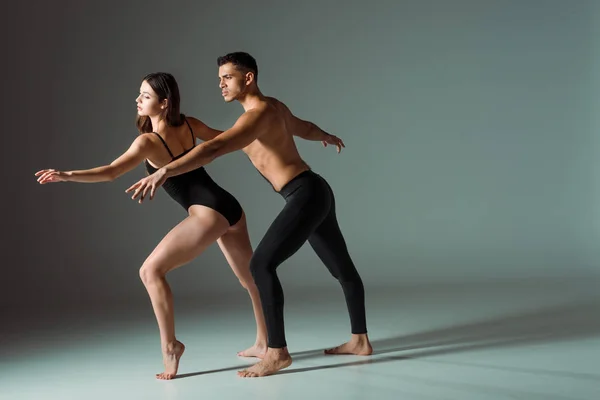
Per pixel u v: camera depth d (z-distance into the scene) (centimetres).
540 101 705
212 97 673
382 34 689
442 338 411
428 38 693
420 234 697
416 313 494
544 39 703
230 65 339
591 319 455
